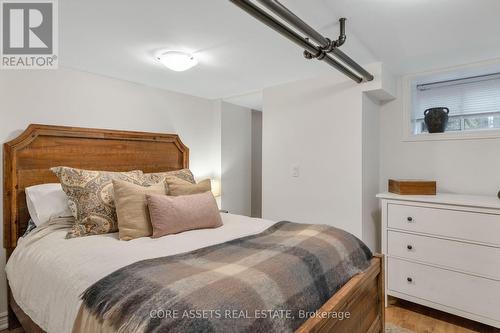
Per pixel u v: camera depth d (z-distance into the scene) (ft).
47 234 5.70
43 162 6.98
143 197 5.87
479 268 6.25
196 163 11.12
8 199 6.46
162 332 2.59
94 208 5.83
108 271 3.81
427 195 7.55
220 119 11.66
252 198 13.76
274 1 3.67
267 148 9.91
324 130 8.59
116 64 7.49
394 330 6.57
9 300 6.48
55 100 7.43
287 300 3.39
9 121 6.69
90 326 3.25
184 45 6.38
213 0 4.62
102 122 8.37
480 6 4.88
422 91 8.96
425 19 5.35
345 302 4.12
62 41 6.09
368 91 7.88
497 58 7.41
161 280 3.31
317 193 8.73
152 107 9.67
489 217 6.13
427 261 6.93
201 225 6.15
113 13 5.00
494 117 7.86
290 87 9.33
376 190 8.97
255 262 3.93
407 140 8.79
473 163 7.78
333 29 5.70
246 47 6.52
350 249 5.20
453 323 6.86
